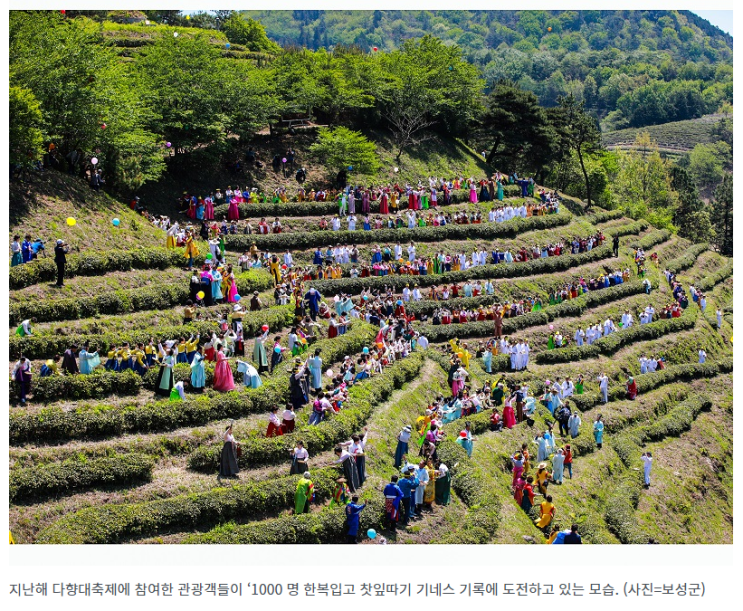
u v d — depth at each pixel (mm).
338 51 88500
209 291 44312
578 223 84188
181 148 63938
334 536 30641
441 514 34594
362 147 71562
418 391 44844
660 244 95562
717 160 184250
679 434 56062
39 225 44594
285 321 45750
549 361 59188
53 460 31016
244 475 32719
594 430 50219
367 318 51188
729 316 81688
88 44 51531
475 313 59688
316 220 64125
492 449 42250
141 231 49875
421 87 82750
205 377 37625
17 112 43125
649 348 65812
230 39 102750
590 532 39062
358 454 33656
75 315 39688
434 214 70750
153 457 32438
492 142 95000
